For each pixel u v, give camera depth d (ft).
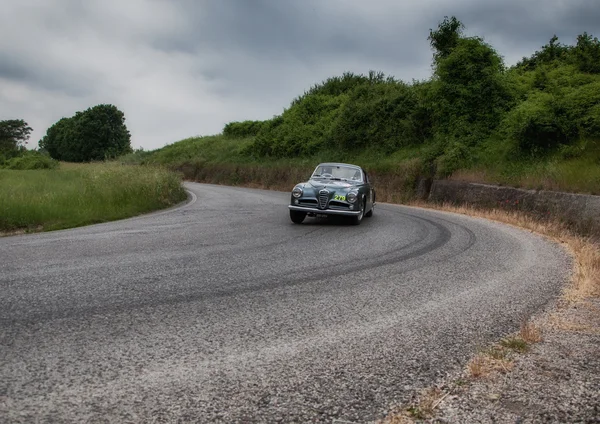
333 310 13.65
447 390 8.38
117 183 52.34
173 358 9.80
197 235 28.94
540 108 57.41
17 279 16.69
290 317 12.89
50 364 9.34
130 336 11.11
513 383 8.66
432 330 11.96
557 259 22.98
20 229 32.12
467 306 14.29
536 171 51.21
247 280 17.30
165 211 45.65
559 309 14.06
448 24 78.79
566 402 7.86
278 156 128.88
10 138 362.74
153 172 65.36
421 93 86.58
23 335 11.01
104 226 33.40
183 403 7.79
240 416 7.38
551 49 82.33
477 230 34.24
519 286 17.02
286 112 145.59
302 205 36.37
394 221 40.01
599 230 31.27
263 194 78.07
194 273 18.24
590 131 52.80
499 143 65.87
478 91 71.67
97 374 8.91
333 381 8.78
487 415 7.41
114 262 20.08
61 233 29.55
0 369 9.04
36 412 7.38
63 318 12.37
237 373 9.08
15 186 52.75
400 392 8.32
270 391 8.31
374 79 138.41
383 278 18.07
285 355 10.09
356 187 37.29
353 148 103.81
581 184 40.40
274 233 30.68
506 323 12.64
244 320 12.55
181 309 13.48
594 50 70.59
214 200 61.62
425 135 87.20
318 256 22.66
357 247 25.73
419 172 72.23
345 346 10.70
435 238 29.63
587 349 10.49
